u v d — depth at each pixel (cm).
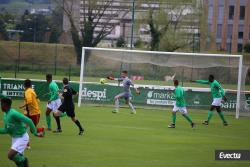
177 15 16538
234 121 7256
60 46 16300
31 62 15962
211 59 8438
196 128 6147
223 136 5494
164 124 6381
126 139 4944
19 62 14562
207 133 5694
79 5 19225
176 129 5938
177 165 3753
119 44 18025
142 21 16538
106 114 7244
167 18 16438
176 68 9550
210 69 9006
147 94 8456
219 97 6575
